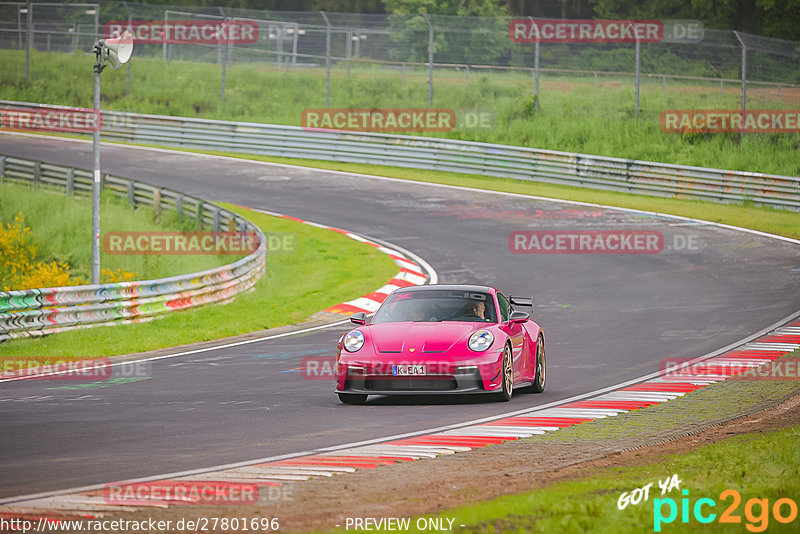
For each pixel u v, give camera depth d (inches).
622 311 2743.6
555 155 5305.1
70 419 1461.6
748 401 1594.5
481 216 4478.3
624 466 1109.7
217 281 3070.9
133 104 7214.6
